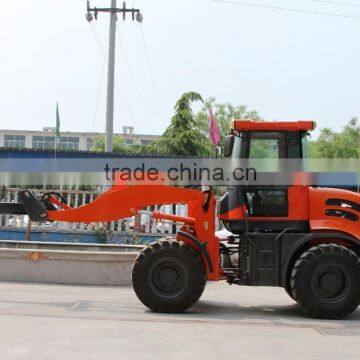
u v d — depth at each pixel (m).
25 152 16.02
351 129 45.59
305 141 9.28
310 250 8.62
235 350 6.39
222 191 9.48
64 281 11.57
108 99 26.33
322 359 6.12
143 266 8.72
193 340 6.82
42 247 13.40
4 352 5.93
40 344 6.31
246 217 8.99
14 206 9.77
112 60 26.44
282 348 6.57
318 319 8.59
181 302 8.68
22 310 8.41
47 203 9.82
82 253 11.51
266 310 9.45
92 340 6.60
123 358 5.88
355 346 6.79
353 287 8.52
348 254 8.55
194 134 26.67
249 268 8.86
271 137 9.16
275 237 8.87
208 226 8.98
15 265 11.64
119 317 8.19
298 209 8.97
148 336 6.95
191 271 8.70
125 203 9.43
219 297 10.81
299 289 8.56
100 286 11.42
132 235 15.46
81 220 9.52
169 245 8.77
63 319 7.81
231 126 9.23
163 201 9.32
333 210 8.97
